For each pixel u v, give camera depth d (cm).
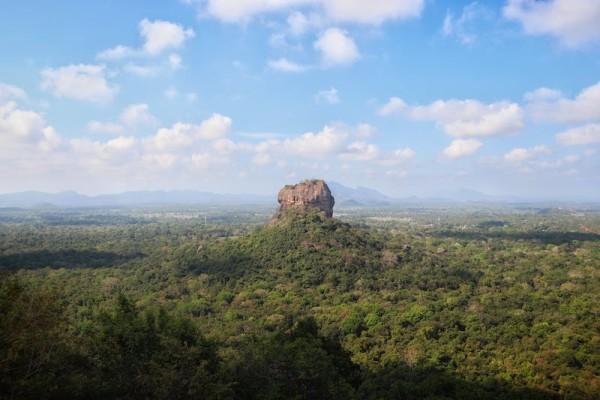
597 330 7006
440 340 7194
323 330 7781
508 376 5759
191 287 10562
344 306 8944
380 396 5266
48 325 3294
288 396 4147
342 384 4541
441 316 8106
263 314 8656
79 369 3869
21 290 3350
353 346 7238
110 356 4038
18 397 3145
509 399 5159
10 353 2961
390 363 6506
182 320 4834
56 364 3659
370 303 9062
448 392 5503
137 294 10219
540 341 6769
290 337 5506
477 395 5266
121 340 4197
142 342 4209
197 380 3788
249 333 7300
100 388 3688
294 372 4284
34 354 3378
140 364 4000
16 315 3098
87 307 8819
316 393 4325
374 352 6962
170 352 4084
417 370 6112
